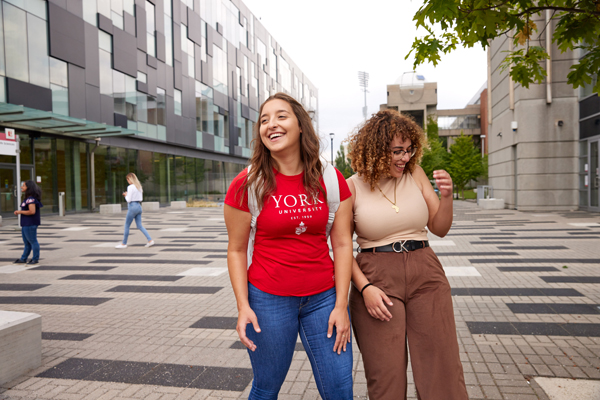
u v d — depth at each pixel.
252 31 43.19
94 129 19.16
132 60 23.84
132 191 9.67
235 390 2.83
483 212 16.91
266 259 1.74
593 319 3.97
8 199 17.41
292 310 1.75
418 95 57.34
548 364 3.02
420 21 2.69
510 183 17.92
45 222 16.48
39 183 18.88
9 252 9.28
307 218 1.69
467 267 6.57
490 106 20.97
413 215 1.94
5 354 2.99
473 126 59.25
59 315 4.64
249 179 1.68
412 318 1.91
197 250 9.27
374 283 1.93
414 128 1.95
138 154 25.67
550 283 5.40
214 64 34.62
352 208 1.96
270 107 1.69
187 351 3.53
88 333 4.02
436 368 1.85
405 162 1.96
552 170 16.09
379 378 1.86
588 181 15.20
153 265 7.54
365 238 2.00
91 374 3.11
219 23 35.56
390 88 57.97
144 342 3.75
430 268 1.92
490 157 21.16
